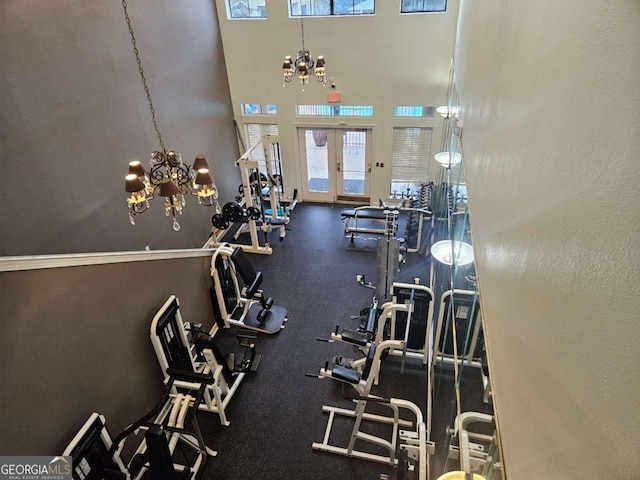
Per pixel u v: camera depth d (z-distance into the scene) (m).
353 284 6.27
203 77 6.91
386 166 8.02
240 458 3.96
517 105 1.62
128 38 5.14
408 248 6.96
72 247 4.50
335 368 3.79
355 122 7.71
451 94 6.01
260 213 7.38
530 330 1.21
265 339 5.35
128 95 5.21
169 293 4.48
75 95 4.42
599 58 0.84
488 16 2.70
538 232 1.20
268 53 7.41
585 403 0.78
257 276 5.54
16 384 2.78
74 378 3.25
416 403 4.40
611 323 0.70
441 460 3.32
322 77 6.80
